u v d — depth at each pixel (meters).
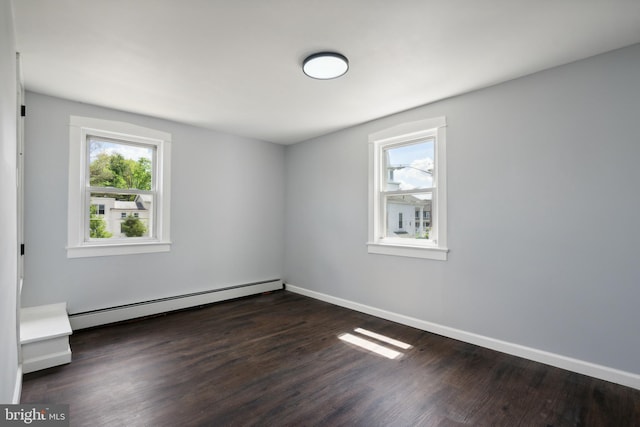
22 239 2.71
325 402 1.96
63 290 3.07
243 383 2.16
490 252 2.76
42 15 1.79
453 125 3.01
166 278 3.76
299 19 1.85
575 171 2.34
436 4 1.71
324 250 4.34
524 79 2.58
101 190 3.36
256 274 4.68
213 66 2.42
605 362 2.21
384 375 2.28
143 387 2.10
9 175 1.57
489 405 1.93
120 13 1.78
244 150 4.51
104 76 2.59
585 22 1.87
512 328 2.63
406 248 3.35
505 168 2.68
